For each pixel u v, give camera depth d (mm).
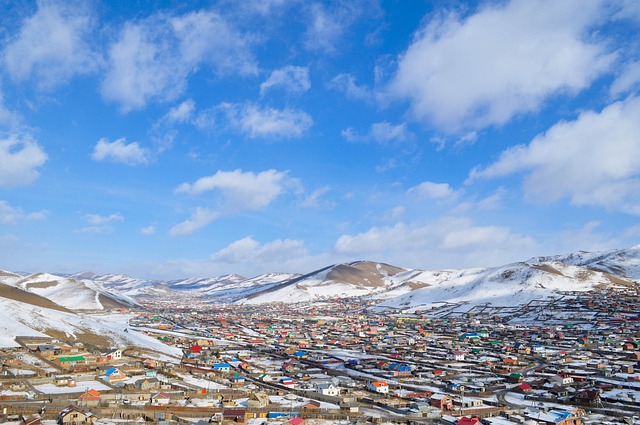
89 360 178125
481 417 124750
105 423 106375
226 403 126625
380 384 155250
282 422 114000
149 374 160000
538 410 128750
